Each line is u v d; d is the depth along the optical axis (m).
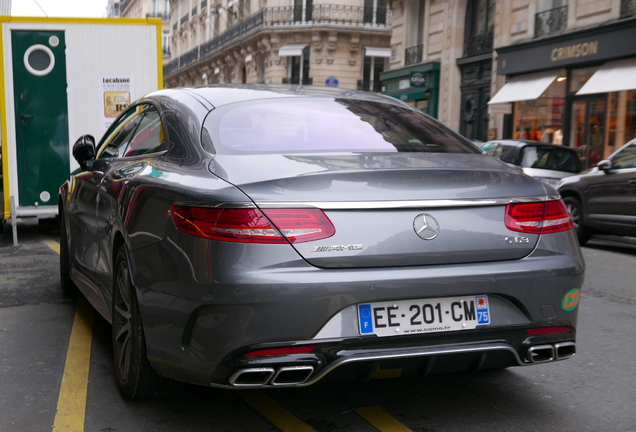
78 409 3.20
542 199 2.95
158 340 2.87
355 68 39.97
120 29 9.81
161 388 3.18
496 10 22.95
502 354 2.84
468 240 2.76
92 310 5.20
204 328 2.62
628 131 17.50
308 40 39.88
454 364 2.79
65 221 5.41
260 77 42.97
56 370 3.79
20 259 7.61
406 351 2.66
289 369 2.55
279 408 3.23
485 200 2.82
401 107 3.90
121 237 3.44
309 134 3.26
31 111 9.58
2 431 2.96
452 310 2.73
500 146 13.66
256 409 3.21
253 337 2.54
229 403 3.29
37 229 10.93
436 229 2.73
